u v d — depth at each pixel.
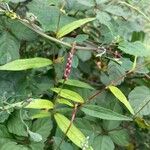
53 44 0.36
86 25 0.39
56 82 0.35
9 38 0.34
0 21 0.35
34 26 0.33
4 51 0.34
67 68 0.31
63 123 0.31
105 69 0.40
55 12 0.34
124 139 0.36
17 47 0.34
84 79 0.41
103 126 0.35
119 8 0.36
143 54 0.34
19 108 0.31
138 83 0.40
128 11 0.40
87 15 0.38
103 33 0.38
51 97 0.35
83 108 0.32
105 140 0.34
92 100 0.35
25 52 0.39
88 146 0.30
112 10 0.36
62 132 0.33
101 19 0.35
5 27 0.35
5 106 0.30
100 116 0.31
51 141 0.36
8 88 0.34
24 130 0.31
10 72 0.35
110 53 0.36
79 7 0.36
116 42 0.35
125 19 0.39
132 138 0.44
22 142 0.32
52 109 0.32
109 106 0.36
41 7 0.35
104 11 0.36
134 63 0.34
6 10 0.33
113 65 0.36
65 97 0.32
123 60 0.36
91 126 0.34
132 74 0.38
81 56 0.39
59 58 0.35
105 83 0.36
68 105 0.33
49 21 0.34
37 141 0.31
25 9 0.37
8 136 0.32
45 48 0.39
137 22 0.39
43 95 0.36
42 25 0.34
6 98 0.33
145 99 0.36
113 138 0.35
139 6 0.40
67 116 0.34
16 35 0.34
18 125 0.31
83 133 0.34
